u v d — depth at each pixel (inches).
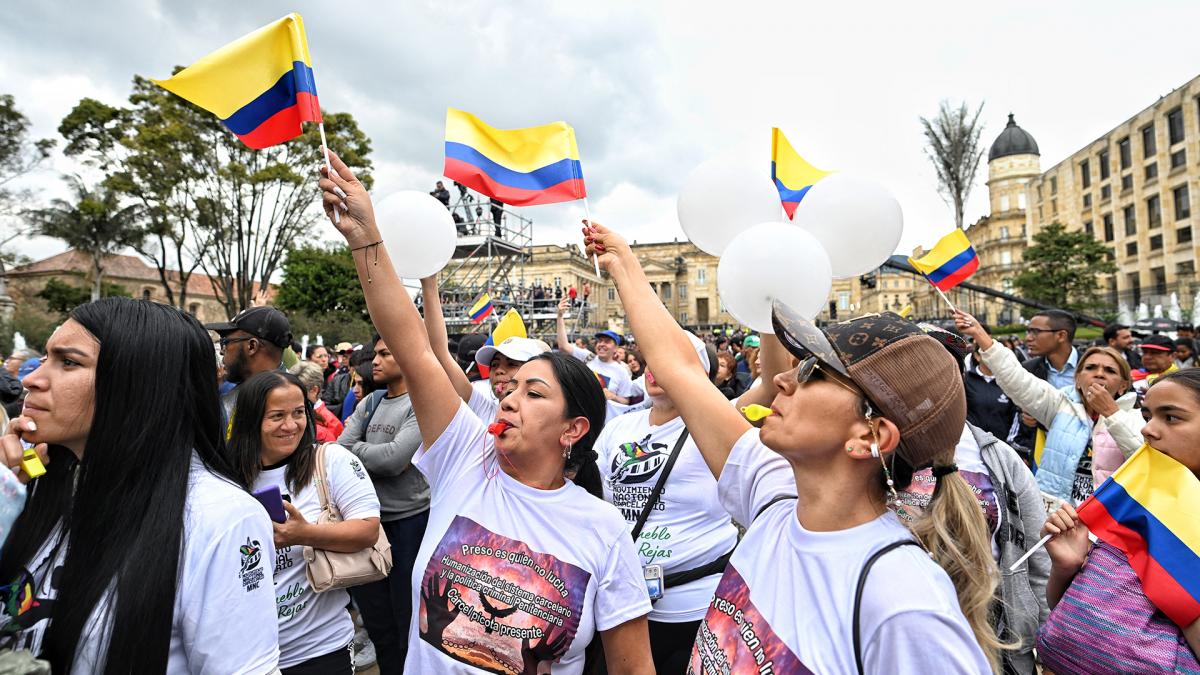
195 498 58.7
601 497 90.1
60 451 65.7
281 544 98.4
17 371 285.0
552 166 109.3
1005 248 2284.7
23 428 56.6
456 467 84.3
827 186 95.6
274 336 149.9
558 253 1771.7
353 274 1350.9
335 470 113.8
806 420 52.5
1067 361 208.7
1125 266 1627.7
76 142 832.9
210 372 63.2
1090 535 82.0
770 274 76.2
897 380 49.4
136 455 56.2
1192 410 81.3
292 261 1354.6
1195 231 1371.8
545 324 884.0
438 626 75.0
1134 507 77.9
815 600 50.7
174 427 58.6
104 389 56.6
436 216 92.6
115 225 953.5
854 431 51.3
